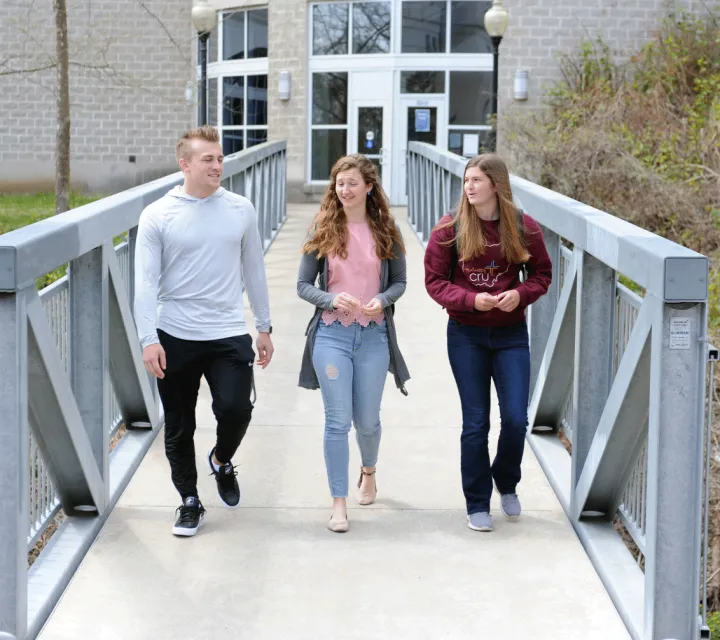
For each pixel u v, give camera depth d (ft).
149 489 21.12
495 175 18.04
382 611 16.17
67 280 19.12
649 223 57.06
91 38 81.66
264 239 55.36
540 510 20.39
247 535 18.93
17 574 14.43
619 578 16.97
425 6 85.97
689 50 77.46
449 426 25.46
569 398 23.50
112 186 98.84
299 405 27.09
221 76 95.09
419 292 42.98
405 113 87.30
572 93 78.02
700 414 14.20
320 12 88.02
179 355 18.39
